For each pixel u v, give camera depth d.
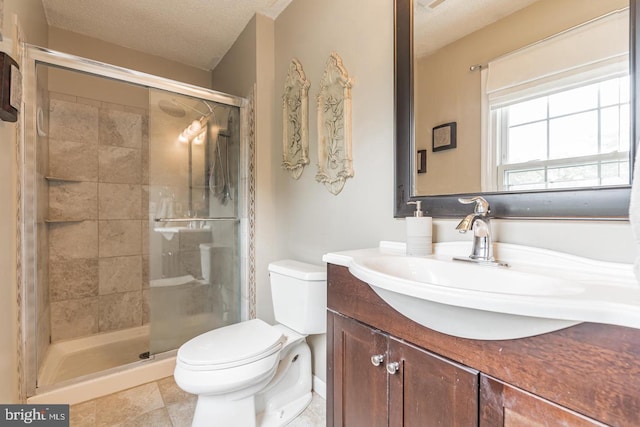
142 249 2.52
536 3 0.87
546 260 0.82
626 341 0.48
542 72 0.86
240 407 1.27
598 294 0.56
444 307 0.64
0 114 1.07
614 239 0.73
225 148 2.22
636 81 0.69
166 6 1.99
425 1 1.15
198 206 2.26
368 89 1.37
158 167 2.12
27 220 1.46
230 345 1.31
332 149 1.55
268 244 2.09
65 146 2.16
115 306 2.39
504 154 0.94
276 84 2.07
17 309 1.39
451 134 1.07
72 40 2.28
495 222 0.96
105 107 2.31
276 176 2.09
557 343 0.55
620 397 0.48
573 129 0.79
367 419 0.95
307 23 1.76
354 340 1.00
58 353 2.06
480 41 1.00
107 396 1.64
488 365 0.64
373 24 1.35
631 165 0.70
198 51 2.56
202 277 2.26
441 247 1.06
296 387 1.58
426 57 1.15
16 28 1.37
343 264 1.04
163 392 1.68
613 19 0.73
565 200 0.80
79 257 2.25
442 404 0.73
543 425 0.56
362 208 1.41
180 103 2.11
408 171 1.20
